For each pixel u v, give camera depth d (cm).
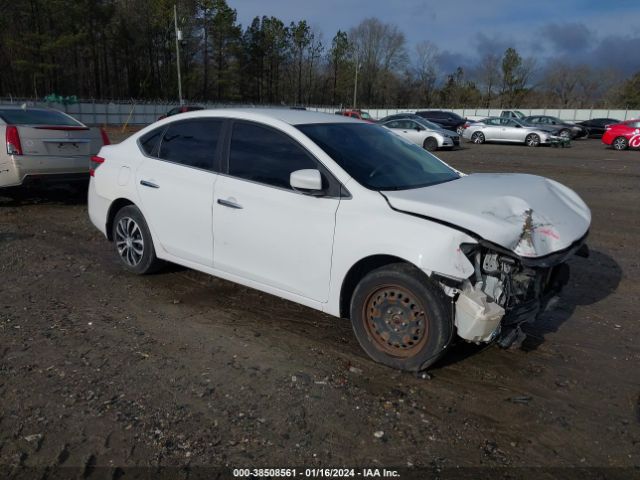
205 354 389
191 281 542
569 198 434
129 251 545
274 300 497
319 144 405
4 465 270
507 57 8425
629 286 557
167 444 288
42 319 442
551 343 421
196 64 7275
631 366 387
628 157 2000
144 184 505
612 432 309
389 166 418
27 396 328
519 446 295
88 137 862
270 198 412
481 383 358
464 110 5781
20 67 5109
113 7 6072
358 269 383
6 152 786
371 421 313
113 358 379
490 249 344
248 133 443
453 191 386
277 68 8694
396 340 364
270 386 347
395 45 9200
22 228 746
